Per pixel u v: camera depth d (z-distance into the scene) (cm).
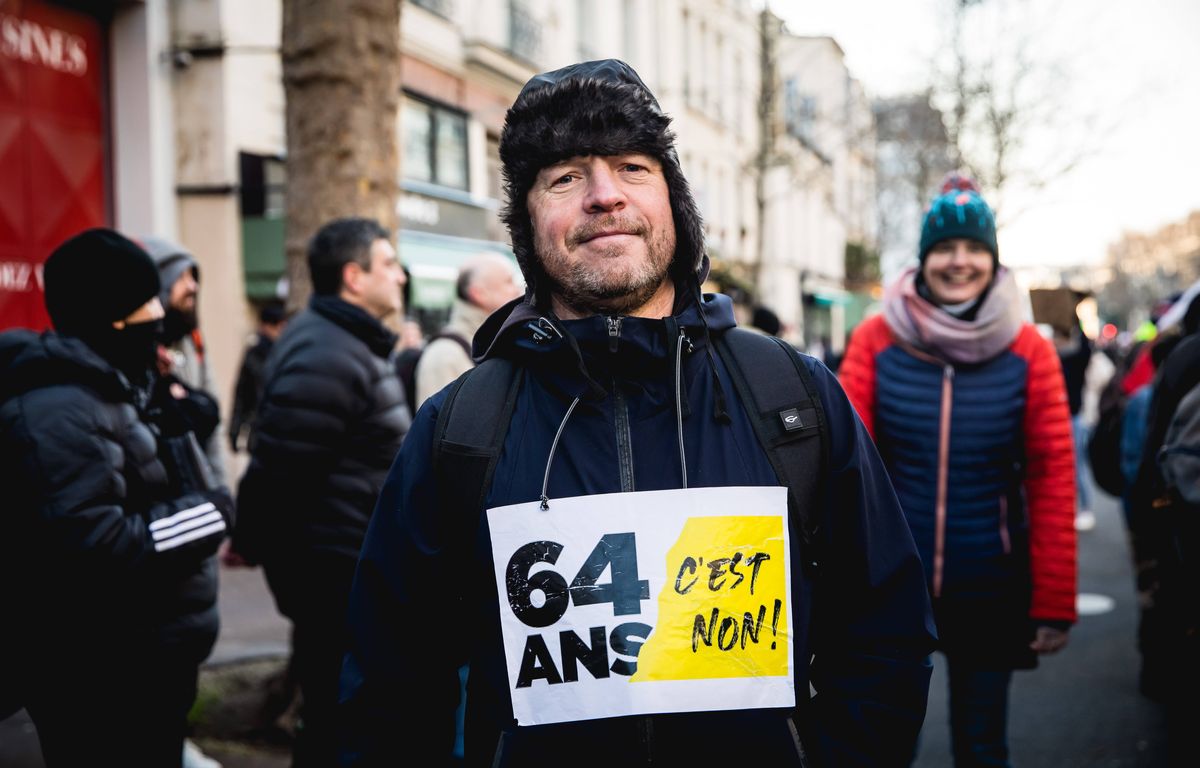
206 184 966
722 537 143
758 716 139
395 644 152
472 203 1316
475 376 155
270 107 1021
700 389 151
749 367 154
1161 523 288
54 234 858
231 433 828
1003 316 282
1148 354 439
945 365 288
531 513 143
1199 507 239
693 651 139
